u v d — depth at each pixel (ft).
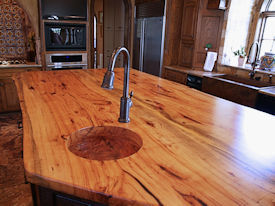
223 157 3.31
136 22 16.20
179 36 14.39
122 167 2.94
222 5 11.94
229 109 5.57
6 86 11.83
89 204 3.07
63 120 4.42
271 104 8.86
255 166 3.13
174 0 13.46
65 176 2.70
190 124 4.49
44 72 8.94
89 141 4.20
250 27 12.98
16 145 9.45
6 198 6.61
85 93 6.31
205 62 13.14
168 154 3.31
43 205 3.36
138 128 4.19
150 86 7.51
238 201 2.40
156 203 2.31
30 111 4.82
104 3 18.33
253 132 4.28
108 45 19.29
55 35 12.09
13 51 12.96
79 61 13.11
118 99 5.90
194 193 2.49
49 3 11.53
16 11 12.53
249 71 11.57
